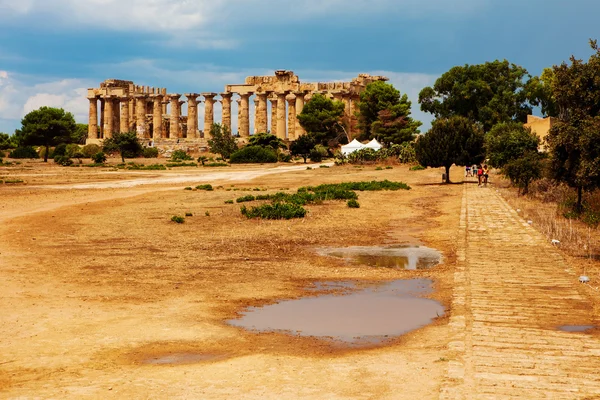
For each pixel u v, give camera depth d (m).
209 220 30.16
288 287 16.31
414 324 12.87
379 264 19.80
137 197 42.34
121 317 13.07
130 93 154.50
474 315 13.21
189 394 8.85
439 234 26.45
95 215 31.56
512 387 9.00
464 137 56.50
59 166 89.31
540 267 18.67
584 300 14.49
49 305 13.94
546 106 113.31
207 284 16.47
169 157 118.50
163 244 23.00
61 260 19.47
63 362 10.26
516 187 49.91
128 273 17.67
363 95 118.88
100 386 9.16
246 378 9.52
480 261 19.72
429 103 118.50
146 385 9.20
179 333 11.98
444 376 9.48
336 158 98.88
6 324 12.39
